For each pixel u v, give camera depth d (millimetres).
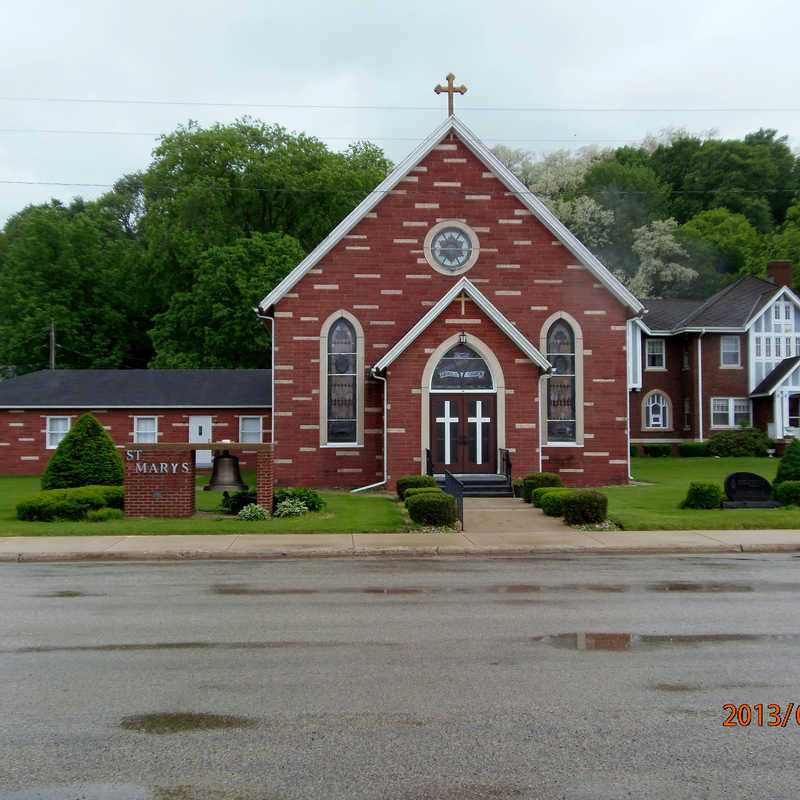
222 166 53938
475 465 26781
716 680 7762
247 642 9312
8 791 5473
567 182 76250
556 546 17422
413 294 28984
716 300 49969
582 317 29219
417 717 6781
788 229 67438
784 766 5859
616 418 29156
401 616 10680
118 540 18078
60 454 24328
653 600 11758
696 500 22172
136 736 6406
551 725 6594
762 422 46688
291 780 5613
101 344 57312
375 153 61219
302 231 55750
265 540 18141
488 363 26828
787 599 11836
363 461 28609
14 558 16391
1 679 7898
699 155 78688
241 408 37781
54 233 57750
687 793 5438
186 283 56188
